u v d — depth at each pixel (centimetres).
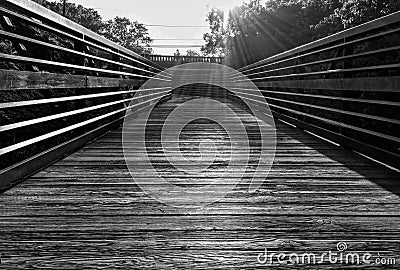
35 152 304
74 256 136
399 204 196
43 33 396
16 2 214
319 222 170
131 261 133
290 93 562
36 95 341
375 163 294
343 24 746
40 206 187
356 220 173
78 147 341
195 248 143
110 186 225
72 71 387
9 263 130
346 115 371
